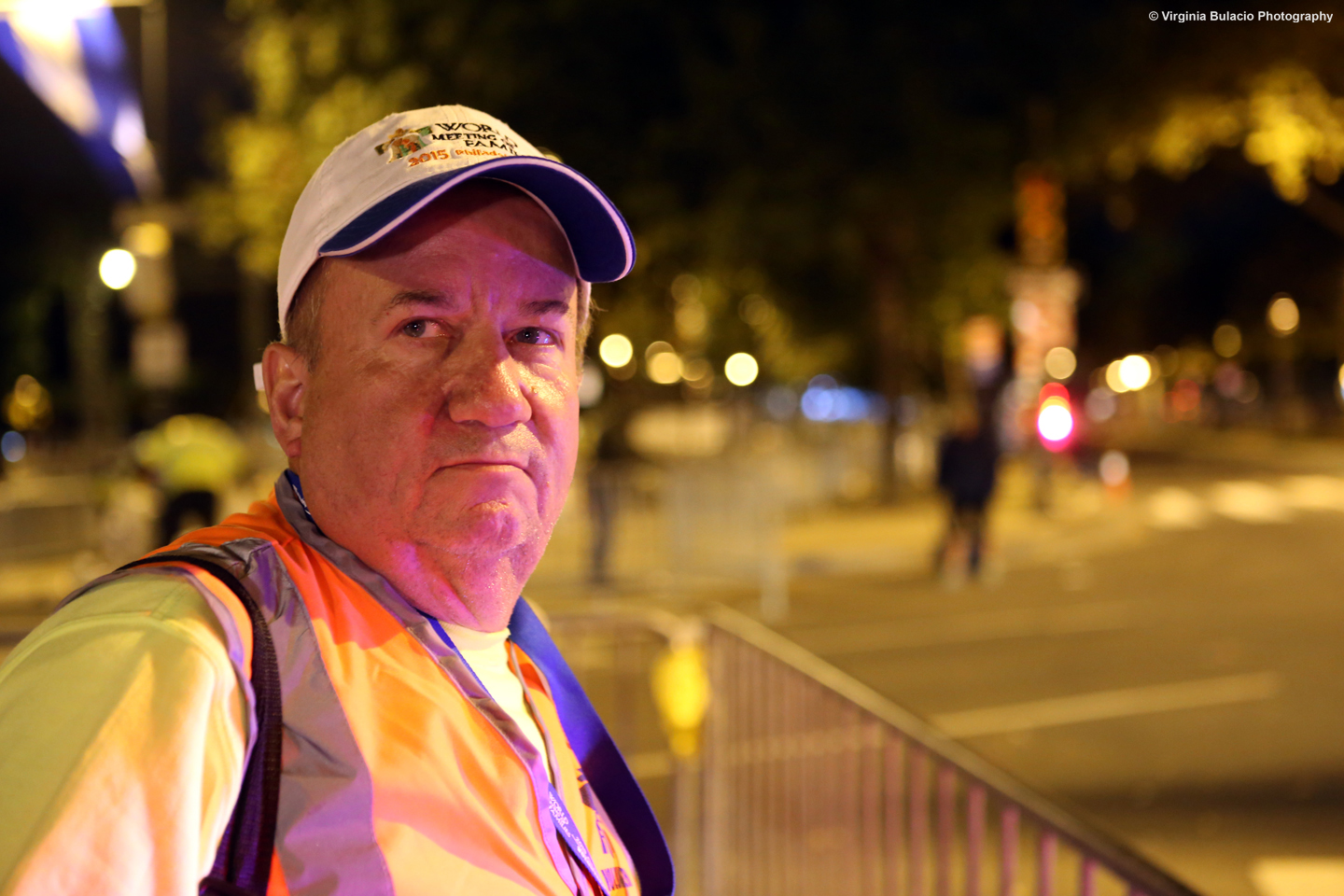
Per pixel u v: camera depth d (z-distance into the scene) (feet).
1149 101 48.29
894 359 59.82
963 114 48.24
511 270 3.45
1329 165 51.83
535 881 3.03
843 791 9.37
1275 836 15.99
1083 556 47.44
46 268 129.70
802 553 43.98
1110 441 111.24
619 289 55.31
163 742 2.37
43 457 126.31
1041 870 6.71
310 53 48.60
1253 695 23.99
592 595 38.42
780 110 43.62
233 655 2.64
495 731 3.17
